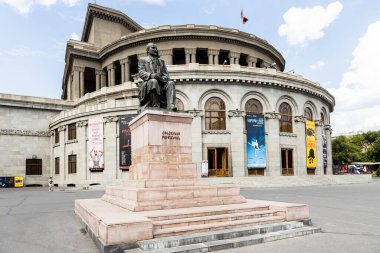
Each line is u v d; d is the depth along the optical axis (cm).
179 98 3756
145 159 1169
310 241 875
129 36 5166
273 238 887
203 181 1186
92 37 5959
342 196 2141
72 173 4084
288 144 4150
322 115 5028
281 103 4181
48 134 4781
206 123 3791
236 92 3838
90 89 6544
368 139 10538
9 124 4547
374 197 2083
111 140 3725
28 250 829
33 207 1745
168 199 1049
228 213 1009
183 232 849
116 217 871
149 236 802
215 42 5147
